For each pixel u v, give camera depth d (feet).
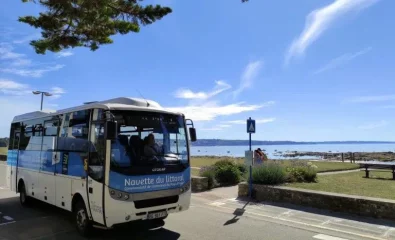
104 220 22.26
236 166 57.06
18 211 34.37
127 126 23.85
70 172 26.99
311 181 47.65
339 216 30.76
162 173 24.31
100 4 29.68
